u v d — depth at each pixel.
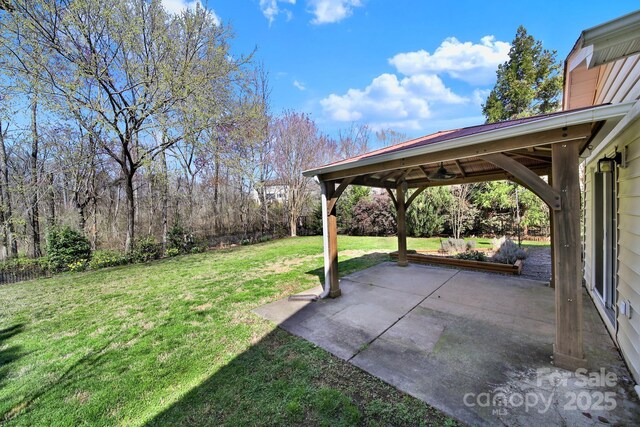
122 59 9.77
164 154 11.37
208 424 2.06
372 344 3.11
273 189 17.09
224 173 14.98
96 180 12.93
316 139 17.22
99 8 8.45
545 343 2.99
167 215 13.35
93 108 8.68
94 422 2.16
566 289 2.47
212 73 10.77
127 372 2.80
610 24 1.58
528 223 11.21
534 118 2.78
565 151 2.37
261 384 2.49
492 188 11.64
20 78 7.95
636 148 2.36
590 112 2.14
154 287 6.16
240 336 3.47
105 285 6.54
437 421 1.98
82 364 3.00
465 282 5.41
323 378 2.53
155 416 2.18
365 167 4.12
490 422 1.95
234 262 8.73
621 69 2.86
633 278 2.42
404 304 4.32
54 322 4.29
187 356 3.05
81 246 8.86
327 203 4.76
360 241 12.18
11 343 3.59
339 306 4.34
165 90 9.70
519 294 4.59
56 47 8.30
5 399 2.47
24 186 10.05
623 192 2.72
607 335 3.10
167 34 9.97
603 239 3.53
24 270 7.67
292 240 14.02
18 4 7.75
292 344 3.19
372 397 2.26
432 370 2.59
